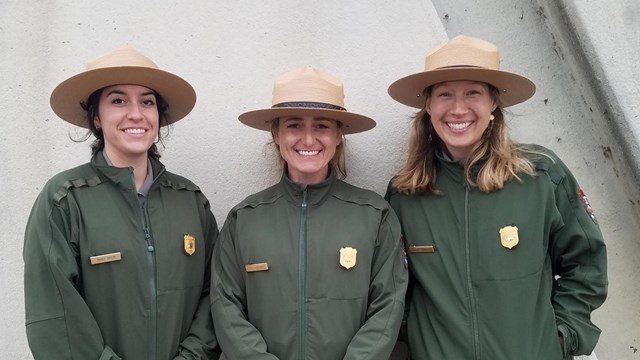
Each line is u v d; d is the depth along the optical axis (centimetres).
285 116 163
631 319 223
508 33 228
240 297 161
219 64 210
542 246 155
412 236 168
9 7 202
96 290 146
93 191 150
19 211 203
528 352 148
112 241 146
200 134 209
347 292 154
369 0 214
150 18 207
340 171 194
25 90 203
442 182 168
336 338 151
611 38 209
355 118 165
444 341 156
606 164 224
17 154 203
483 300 153
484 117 160
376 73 214
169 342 154
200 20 209
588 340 156
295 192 164
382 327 149
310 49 213
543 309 153
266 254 157
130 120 151
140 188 160
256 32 211
